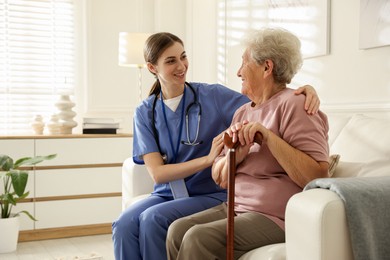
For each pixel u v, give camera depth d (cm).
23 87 469
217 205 230
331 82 300
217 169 201
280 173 183
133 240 228
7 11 462
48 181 411
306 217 139
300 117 175
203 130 240
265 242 176
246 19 402
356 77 279
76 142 418
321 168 169
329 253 136
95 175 423
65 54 481
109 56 485
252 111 195
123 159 430
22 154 404
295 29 332
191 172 226
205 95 245
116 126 440
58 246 388
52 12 475
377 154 190
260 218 178
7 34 462
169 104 245
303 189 165
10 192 398
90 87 479
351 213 137
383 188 142
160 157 243
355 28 279
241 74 195
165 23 494
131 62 432
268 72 188
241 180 189
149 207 234
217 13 453
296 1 329
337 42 294
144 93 496
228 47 434
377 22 260
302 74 327
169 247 196
